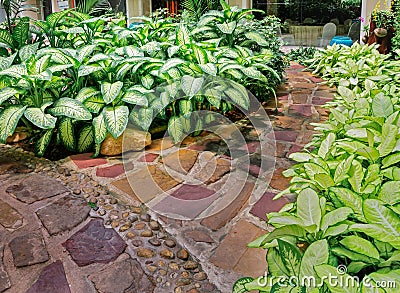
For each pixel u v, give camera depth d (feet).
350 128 5.31
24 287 4.40
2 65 8.51
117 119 7.92
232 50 10.80
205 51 9.47
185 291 4.40
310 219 3.26
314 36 27.45
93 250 5.04
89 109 8.21
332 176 4.27
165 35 11.69
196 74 9.04
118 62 8.69
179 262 4.87
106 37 10.92
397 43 16.20
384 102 5.33
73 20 10.80
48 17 9.91
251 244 3.33
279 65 15.05
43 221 5.63
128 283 4.48
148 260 4.90
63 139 8.38
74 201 6.22
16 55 9.09
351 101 7.22
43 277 4.54
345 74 13.75
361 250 2.94
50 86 8.37
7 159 7.95
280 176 7.18
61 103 8.03
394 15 17.98
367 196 3.63
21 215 5.79
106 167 7.63
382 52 18.15
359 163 4.02
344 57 16.29
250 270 4.69
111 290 4.36
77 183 6.90
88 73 8.22
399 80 11.02
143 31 10.76
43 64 8.16
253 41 12.28
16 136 9.05
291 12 27.94
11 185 6.76
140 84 9.05
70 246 5.10
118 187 6.75
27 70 8.03
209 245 5.19
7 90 7.77
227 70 9.63
